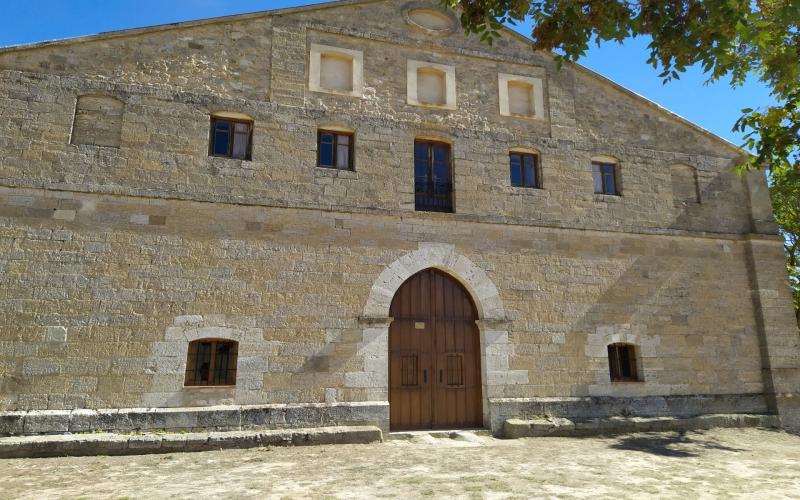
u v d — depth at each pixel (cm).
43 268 998
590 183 1368
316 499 653
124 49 1140
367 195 1202
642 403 1258
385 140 1245
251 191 1134
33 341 967
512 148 1340
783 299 1412
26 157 1037
